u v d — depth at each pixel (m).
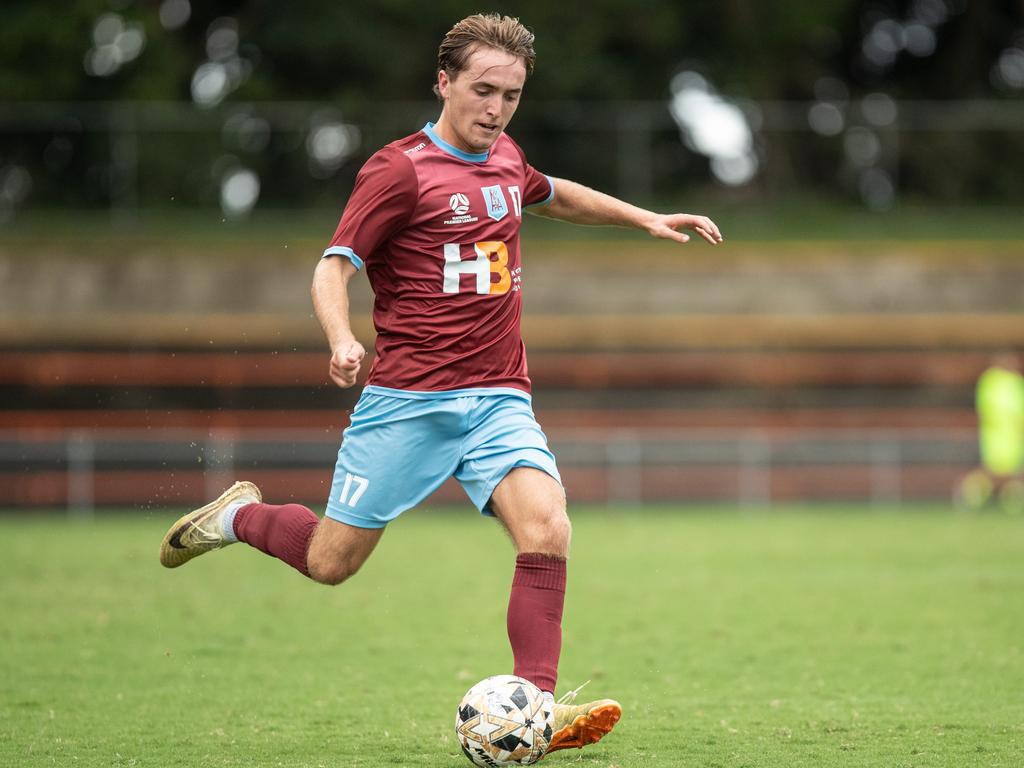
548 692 17.06
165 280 85.19
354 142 90.75
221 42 111.50
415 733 20.20
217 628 31.84
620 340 86.88
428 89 109.62
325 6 107.75
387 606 35.97
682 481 78.06
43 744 19.36
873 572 43.47
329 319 16.62
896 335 88.00
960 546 52.62
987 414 73.94
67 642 29.59
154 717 21.48
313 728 20.59
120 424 83.69
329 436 75.12
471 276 17.66
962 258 89.31
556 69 107.50
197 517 19.17
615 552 51.09
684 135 94.88
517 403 17.92
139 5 102.50
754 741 19.36
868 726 20.42
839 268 89.12
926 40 126.19
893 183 97.88
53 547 53.50
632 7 109.38
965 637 29.83
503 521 17.55
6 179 89.25
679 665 26.56
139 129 89.06
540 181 19.27
